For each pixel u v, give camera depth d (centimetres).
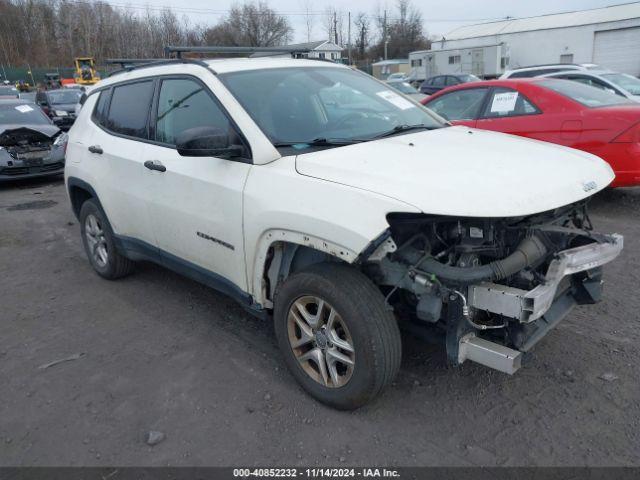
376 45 7550
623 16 3719
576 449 276
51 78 4759
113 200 461
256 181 320
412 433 292
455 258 283
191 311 451
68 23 7081
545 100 646
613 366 344
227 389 338
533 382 332
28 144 1056
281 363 364
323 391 311
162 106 411
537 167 304
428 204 259
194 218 369
